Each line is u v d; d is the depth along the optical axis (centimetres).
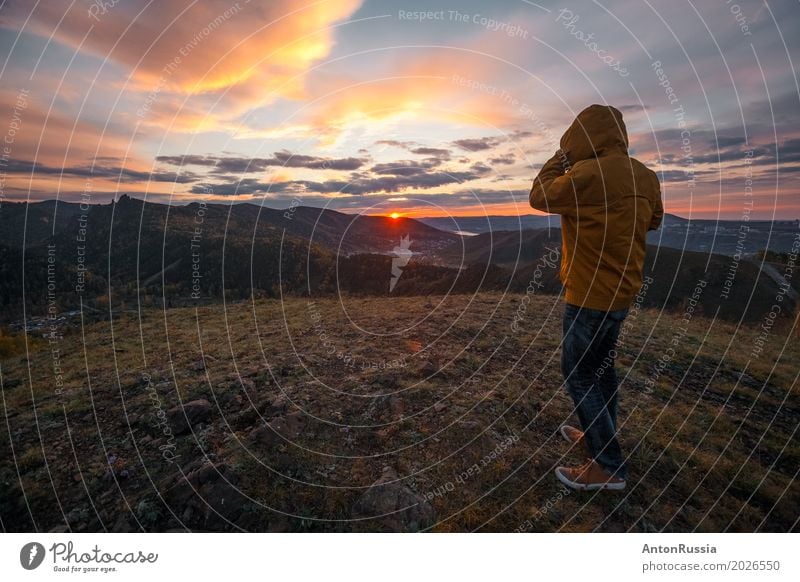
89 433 310
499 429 310
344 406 343
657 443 297
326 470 266
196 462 269
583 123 230
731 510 241
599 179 210
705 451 290
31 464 276
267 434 294
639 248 221
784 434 315
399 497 240
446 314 646
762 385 404
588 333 231
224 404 348
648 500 246
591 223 217
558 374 406
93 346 555
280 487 250
